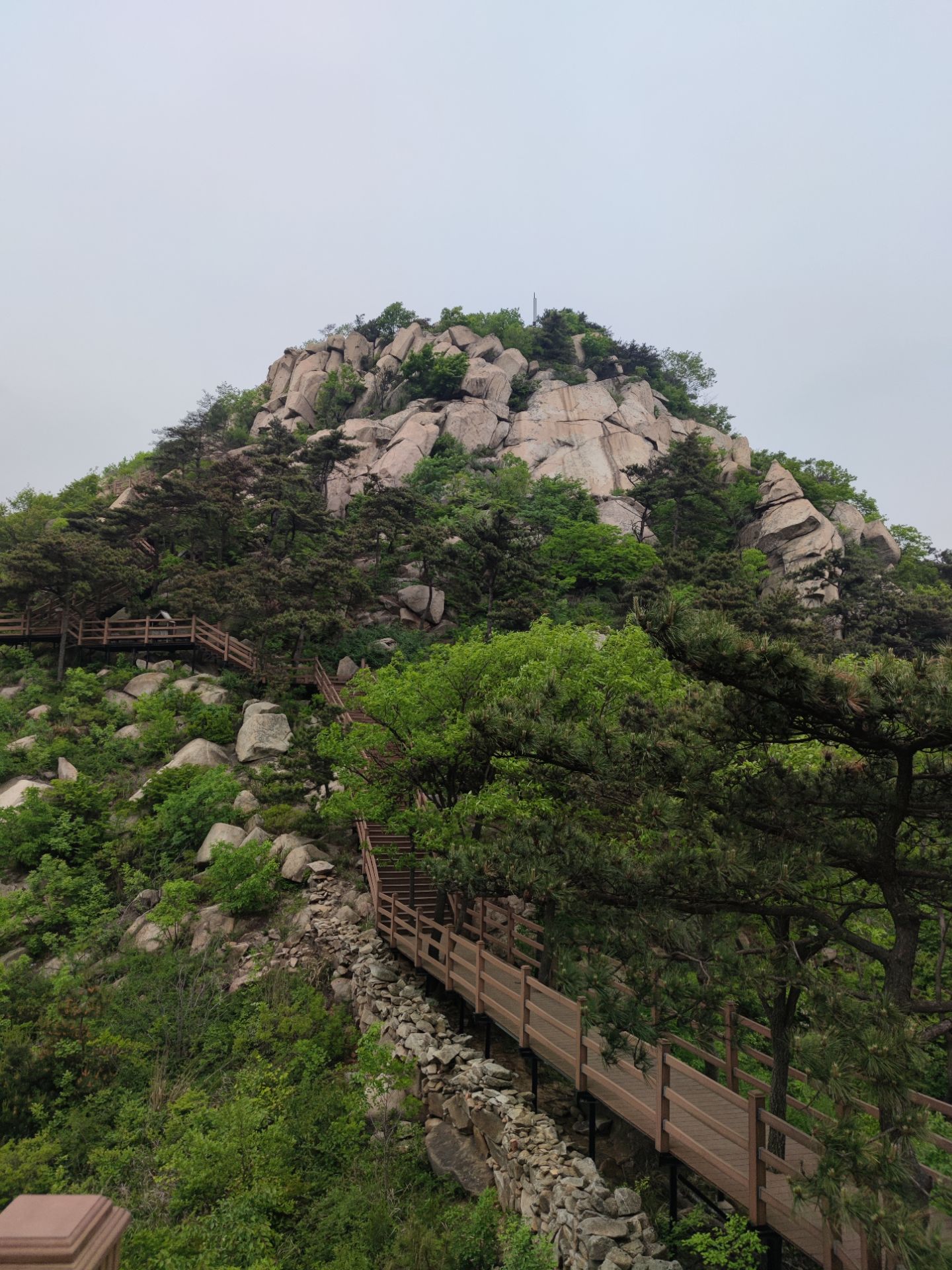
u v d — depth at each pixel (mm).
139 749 30219
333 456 54719
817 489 69188
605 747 10023
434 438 69000
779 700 8633
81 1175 13844
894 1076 6848
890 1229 6348
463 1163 12766
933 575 62469
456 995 17203
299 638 37562
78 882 23125
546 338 93250
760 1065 14930
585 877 10258
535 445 71625
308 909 21547
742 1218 9281
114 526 45062
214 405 89812
